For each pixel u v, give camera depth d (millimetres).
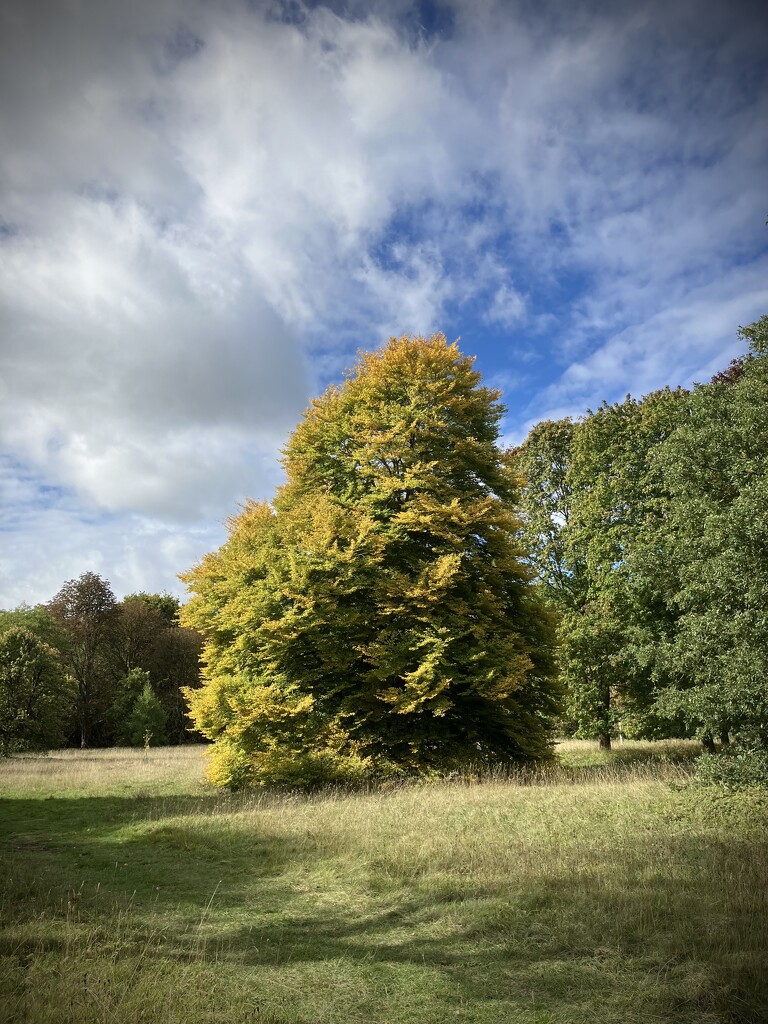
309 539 17281
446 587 17500
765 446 13891
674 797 11789
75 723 50000
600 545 23641
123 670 53625
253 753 16688
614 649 22922
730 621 12953
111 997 4543
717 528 13578
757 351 14961
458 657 16688
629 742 30281
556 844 8875
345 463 19594
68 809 14938
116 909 6949
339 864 8609
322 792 14711
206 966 5375
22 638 33500
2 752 30781
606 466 25031
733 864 7531
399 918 6652
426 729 17281
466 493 18703
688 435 15367
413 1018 4535
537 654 18844
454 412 19641
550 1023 4410
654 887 6918
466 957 5586
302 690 17891
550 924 6168
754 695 12414
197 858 9516
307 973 5309
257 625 18219
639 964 5242
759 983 4707
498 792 13344
